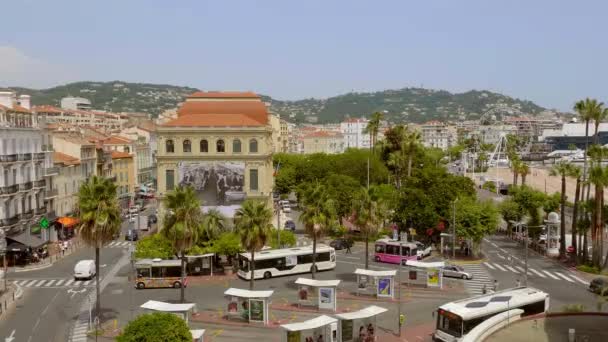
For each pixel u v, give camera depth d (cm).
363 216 6662
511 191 11806
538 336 3588
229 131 9125
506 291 5006
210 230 7375
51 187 9950
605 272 7331
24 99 9850
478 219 8325
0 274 6619
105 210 4928
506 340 3500
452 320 4419
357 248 9425
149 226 11306
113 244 9788
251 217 5712
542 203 10081
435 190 9106
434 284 6488
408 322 5194
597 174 7381
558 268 7806
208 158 9162
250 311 5125
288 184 13575
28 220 8675
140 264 6594
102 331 4916
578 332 3684
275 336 4791
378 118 15312
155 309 4688
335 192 9844
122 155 14525
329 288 5559
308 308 5656
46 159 9738
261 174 9206
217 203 9156
